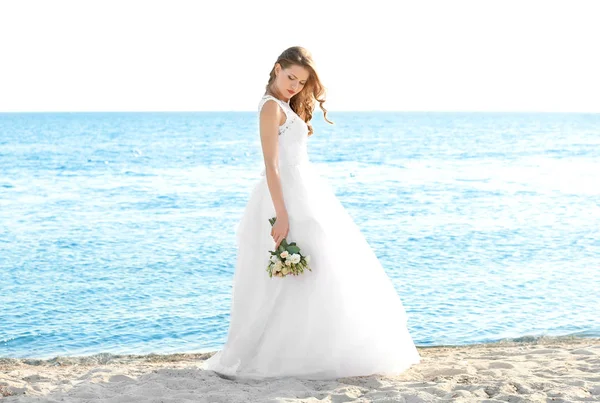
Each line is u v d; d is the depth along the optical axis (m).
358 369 4.31
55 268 12.03
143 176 34.19
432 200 23.17
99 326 8.44
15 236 15.72
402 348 4.46
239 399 3.82
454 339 7.66
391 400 3.71
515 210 20.11
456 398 3.78
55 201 23.52
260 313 4.38
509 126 132.62
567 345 6.36
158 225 17.44
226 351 4.47
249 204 4.48
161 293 10.11
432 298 9.54
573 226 16.61
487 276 10.96
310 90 4.47
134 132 106.00
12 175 35.16
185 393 3.97
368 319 4.33
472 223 17.39
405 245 14.12
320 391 3.95
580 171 35.41
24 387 4.17
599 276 10.90
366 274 4.41
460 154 51.31
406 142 71.75
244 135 94.94
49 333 8.20
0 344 7.79
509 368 4.85
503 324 8.23
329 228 4.32
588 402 3.69
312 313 4.28
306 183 4.37
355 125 140.50
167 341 7.87
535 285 10.29
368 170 37.53
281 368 4.34
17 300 9.74
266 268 4.35
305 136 4.46
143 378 4.45
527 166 39.19
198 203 22.75
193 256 13.06
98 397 3.98
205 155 51.53
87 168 39.66
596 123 158.75
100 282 10.87
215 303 9.49
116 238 15.34
